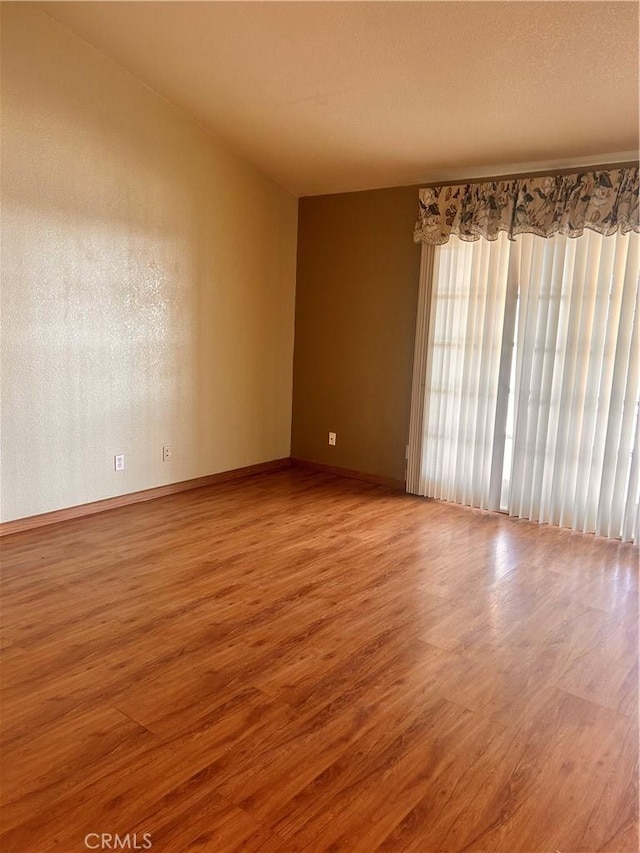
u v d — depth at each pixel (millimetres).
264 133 4562
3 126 3529
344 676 2459
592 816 1791
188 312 4793
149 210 4391
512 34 2986
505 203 4238
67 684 2348
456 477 4781
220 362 5133
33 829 1683
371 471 5414
